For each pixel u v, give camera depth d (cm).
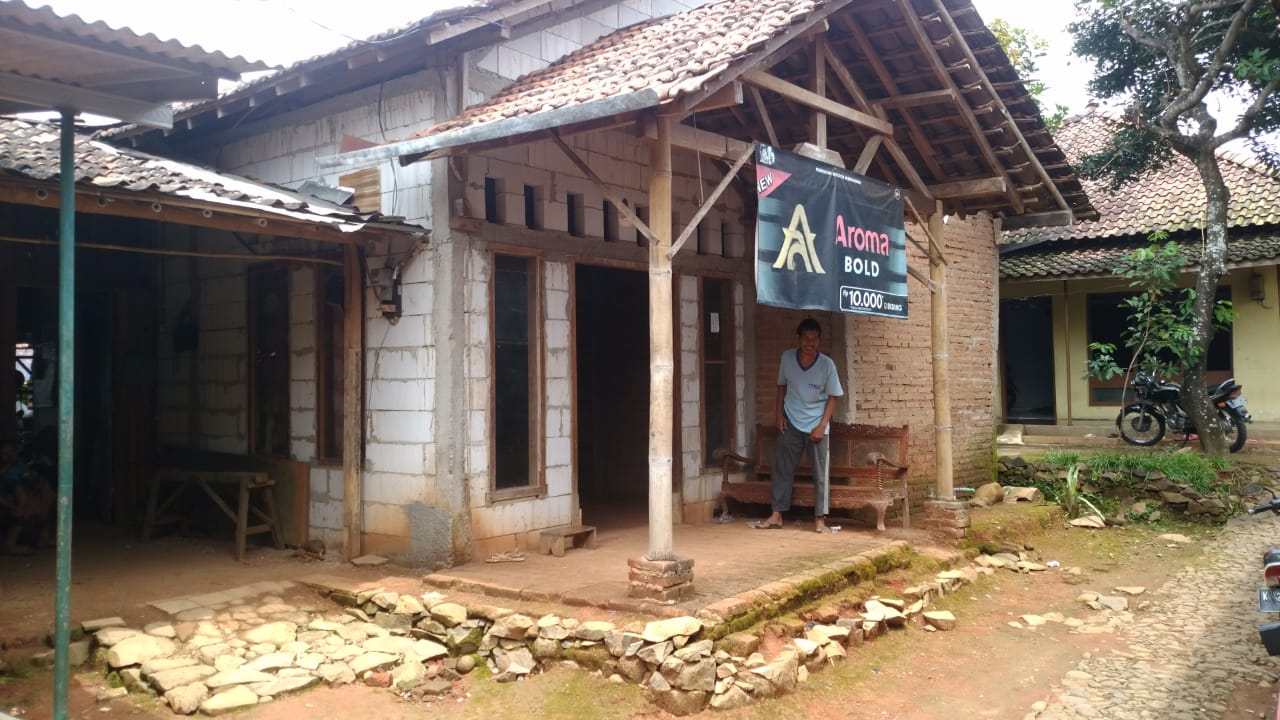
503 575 671
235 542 814
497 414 750
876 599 690
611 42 838
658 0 1013
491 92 779
